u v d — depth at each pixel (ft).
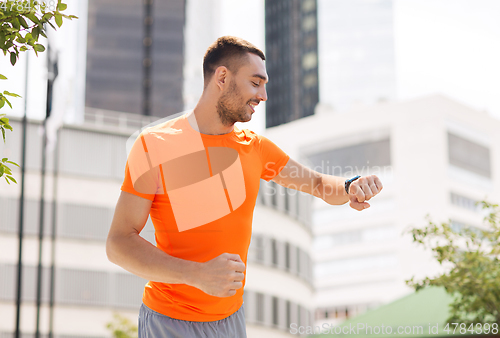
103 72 224.33
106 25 228.22
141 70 226.79
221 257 4.57
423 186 222.69
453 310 16.67
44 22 6.21
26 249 79.25
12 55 6.19
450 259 15.87
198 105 5.53
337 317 225.97
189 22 237.66
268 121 291.99
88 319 79.77
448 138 224.74
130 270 4.84
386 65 266.98
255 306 84.48
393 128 232.12
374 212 227.61
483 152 232.73
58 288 79.71
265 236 87.20
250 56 5.44
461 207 222.48
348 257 228.02
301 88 286.66
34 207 80.53
